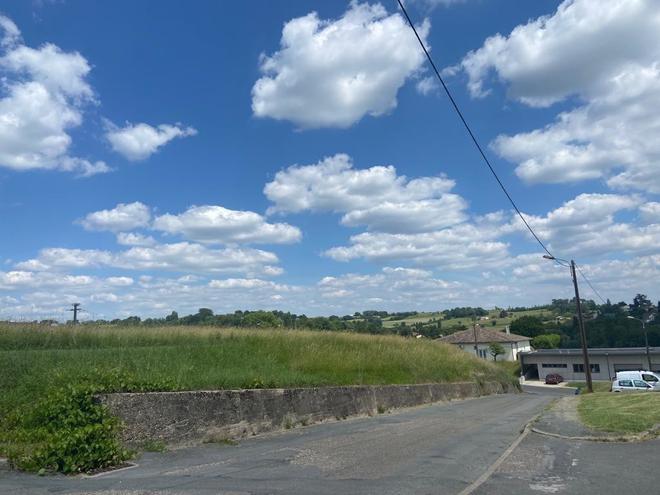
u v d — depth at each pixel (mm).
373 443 10992
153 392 10602
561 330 92812
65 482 7293
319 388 15305
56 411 9141
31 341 15398
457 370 30062
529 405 22516
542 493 6785
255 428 12469
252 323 26906
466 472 8031
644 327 64375
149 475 7824
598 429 11484
